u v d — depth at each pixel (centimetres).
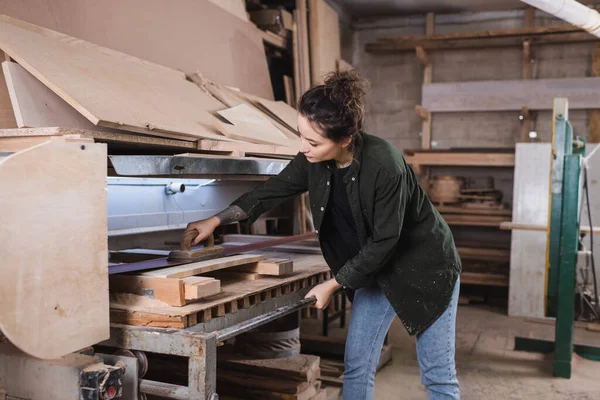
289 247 318
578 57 598
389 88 667
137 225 283
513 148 550
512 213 552
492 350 434
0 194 132
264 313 209
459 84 617
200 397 157
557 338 378
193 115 276
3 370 158
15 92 193
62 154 147
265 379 275
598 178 562
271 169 268
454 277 215
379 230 190
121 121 203
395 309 210
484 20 634
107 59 268
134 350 169
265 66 459
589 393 352
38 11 258
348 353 222
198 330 174
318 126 173
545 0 340
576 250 373
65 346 149
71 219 150
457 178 580
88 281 155
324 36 525
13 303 135
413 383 362
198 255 215
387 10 645
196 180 324
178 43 355
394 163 186
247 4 499
